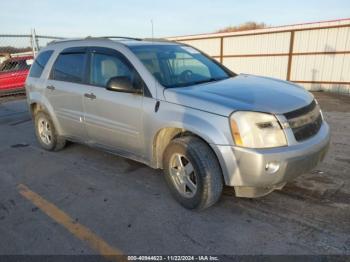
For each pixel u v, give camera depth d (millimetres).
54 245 2896
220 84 3676
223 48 18766
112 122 3994
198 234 2959
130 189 3938
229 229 3008
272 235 2881
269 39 16469
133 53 3816
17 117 8875
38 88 5258
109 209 3477
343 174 4078
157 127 3422
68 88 4590
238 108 2912
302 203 3398
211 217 3225
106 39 4305
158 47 4191
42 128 5527
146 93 3559
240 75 4402
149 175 4336
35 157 5277
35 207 3588
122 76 3666
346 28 13555
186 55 4320
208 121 3016
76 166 4777
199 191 3145
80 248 2842
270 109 2910
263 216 3189
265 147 2826
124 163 4812
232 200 3535
